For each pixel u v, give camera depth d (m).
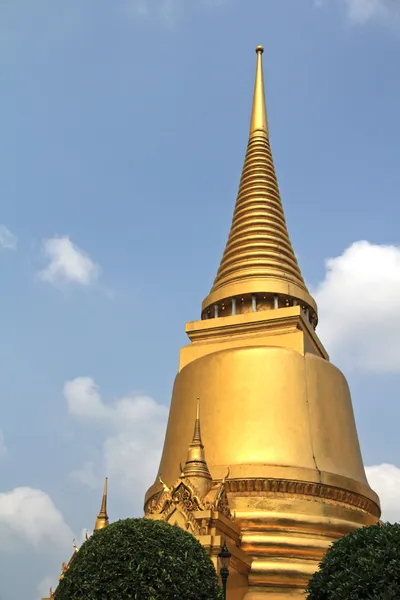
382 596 20.52
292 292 42.53
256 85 54.28
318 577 23.53
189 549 22.25
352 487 35.72
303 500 33.78
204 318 44.72
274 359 38.34
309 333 41.97
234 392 37.66
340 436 37.91
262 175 48.81
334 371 40.31
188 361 41.12
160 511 30.64
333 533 33.44
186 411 38.62
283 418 36.62
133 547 21.61
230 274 44.22
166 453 38.56
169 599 20.80
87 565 21.53
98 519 35.84
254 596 30.61
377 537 22.88
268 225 46.25
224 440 36.28
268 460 34.91
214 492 32.28
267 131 52.25
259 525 32.50
